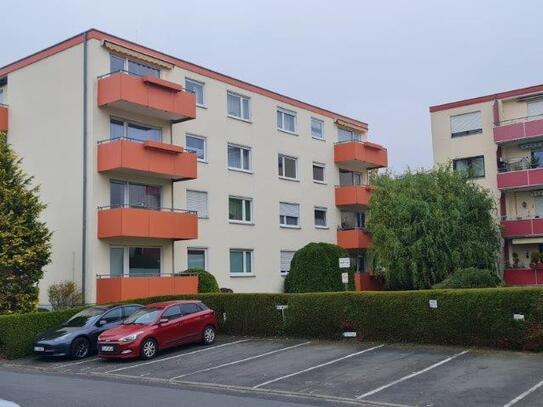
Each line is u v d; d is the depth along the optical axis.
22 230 21.64
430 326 17.16
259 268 32.28
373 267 32.28
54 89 26.67
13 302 21.48
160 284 24.78
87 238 24.67
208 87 30.62
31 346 19.94
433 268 29.48
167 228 25.56
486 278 24.97
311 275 30.89
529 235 34.62
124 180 26.06
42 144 26.88
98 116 25.30
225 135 31.25
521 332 15.57
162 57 28.22
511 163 36.62
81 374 16.02
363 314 18.48
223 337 21.48
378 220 31.58
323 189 37.47
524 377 12.55
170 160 26.30
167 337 18.45
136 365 16.91
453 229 29.62
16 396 12.02
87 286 24.36
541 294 15.40
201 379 14.47
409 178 31.89
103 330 19.56
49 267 25.88
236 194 31.48
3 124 28.22
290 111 35.84
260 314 21.03
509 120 37.47
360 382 13.07
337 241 37.19
